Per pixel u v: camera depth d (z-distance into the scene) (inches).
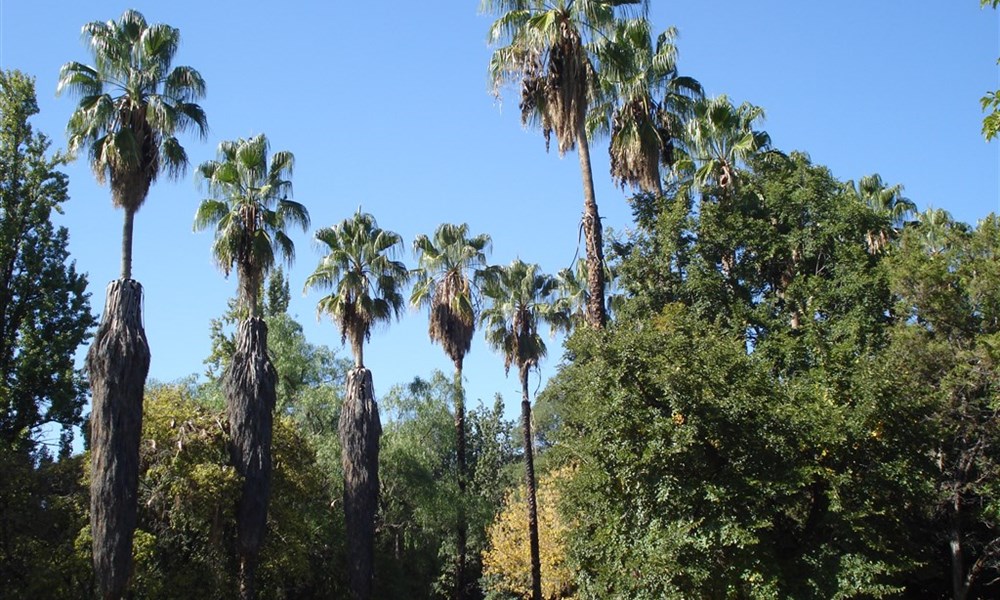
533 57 756.0
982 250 900.6
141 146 882.8
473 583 1782.7
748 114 1202.0
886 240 1080.2
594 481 668.1
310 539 1227.2
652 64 987.9
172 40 926.4
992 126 395.9
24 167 1262.3
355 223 1316.4
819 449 653.3
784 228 1099.3
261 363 1011.9
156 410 1029.2
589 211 764.6
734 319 968.3
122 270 851.4
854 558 611.2
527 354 1485.0
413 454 1462.8
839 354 724.0
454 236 1571.1
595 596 693.9
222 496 945.5
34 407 1235.9
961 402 816.9
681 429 620.7
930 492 698.2
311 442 1416.1
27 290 1249.4
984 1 378.6
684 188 1095.0
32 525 920.9
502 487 2091.5
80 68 894.4
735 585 602.5
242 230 1037.8
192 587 962.1
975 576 892.6
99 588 773.9
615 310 1098.1
